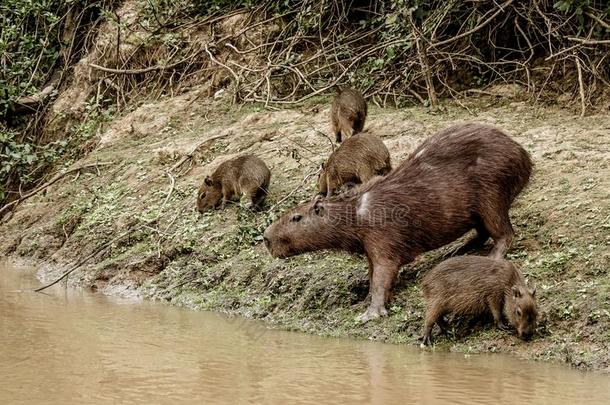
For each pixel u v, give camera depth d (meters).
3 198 31.53
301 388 14.02
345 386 14.12
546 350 15.80
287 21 34.00
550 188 20.30
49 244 27.38
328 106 29.48
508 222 18.44
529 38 30.17
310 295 19.09
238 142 27.66
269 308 19.48
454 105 28.52
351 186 21.97
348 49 31.30
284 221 18.88
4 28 38.25
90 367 15.24
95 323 18.97
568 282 17.08
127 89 36.00
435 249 18.78
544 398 13.45
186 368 15.23
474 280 16.50
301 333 18.09
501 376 14.66
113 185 28.31
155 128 31.88
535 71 29.53
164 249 23.20
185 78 34.66
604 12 27.56
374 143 21.67
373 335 17.45
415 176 18.45
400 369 15.14
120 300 21.81
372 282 18.20
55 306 20.95
